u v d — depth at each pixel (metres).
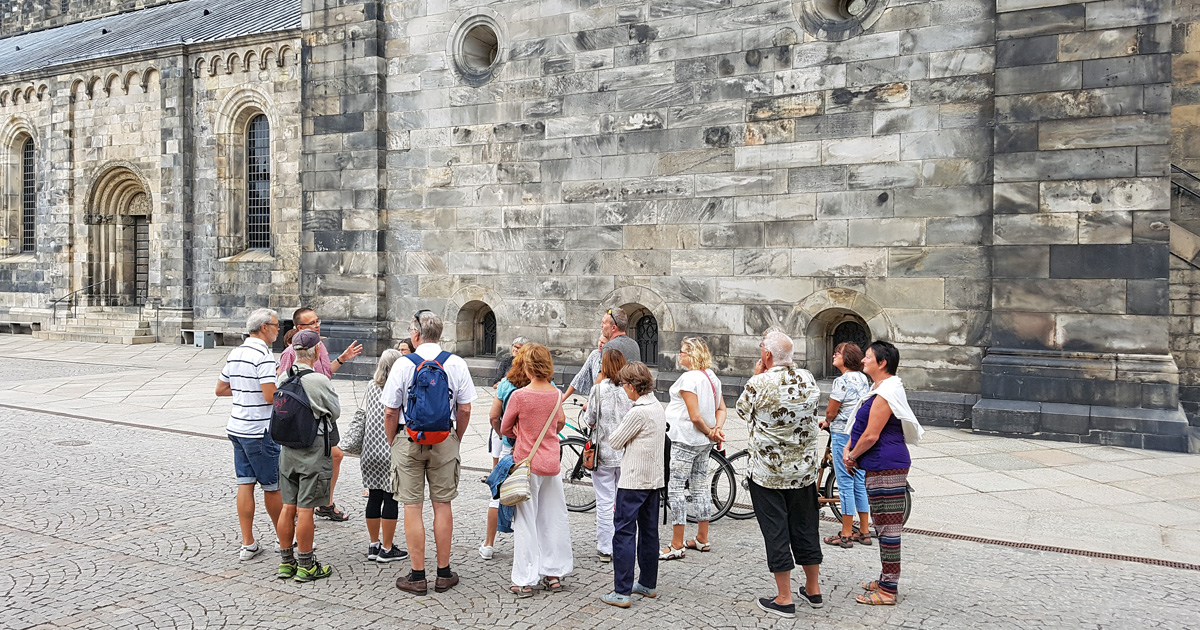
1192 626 6.61
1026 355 14.34
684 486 8.40
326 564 8.02
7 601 6.96
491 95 19.97
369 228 21.34
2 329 38.12
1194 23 16.06
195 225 31.84
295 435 7.36
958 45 15.20
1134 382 13.60
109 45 36.78
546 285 19.42
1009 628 6.57
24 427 15.15
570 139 19.02
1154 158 13.50
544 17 19.23
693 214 17.69
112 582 7.45
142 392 19.61
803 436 6.88
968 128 15.17
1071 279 14.05
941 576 7.78
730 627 6.60
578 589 7.47
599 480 8.20
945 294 15.39
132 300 35.62
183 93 31.53
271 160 30.08
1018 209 14.41
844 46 16.14
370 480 7.98
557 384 18.98
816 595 6.98
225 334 31.19
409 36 20.98
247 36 30.00
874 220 15.95
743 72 17.11
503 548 8.60
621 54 18.38
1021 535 9.05
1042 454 12.95
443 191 20.69
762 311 17.03
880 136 15.88
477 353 21.16
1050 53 14.13
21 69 37.12
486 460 12.70
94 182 34.38
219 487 10.90
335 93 21.70
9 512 9.66
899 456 7.09
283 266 29.98
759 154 17.00
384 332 21.48
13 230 38.12
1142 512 9.95
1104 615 6.84
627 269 18.44
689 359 8.59
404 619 6.71
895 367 7.21
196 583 7.46
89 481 11.18
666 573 7.91
